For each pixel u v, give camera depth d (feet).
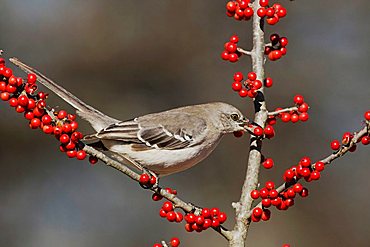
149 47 56.90
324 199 52.06
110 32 56.90
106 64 56.24
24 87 20.80
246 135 53.67
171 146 28.60
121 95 55.72
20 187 53.06
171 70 56.65
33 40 56.29
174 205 22.80
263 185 52.34
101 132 27.55
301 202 52.01
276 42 24.57
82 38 56.70
